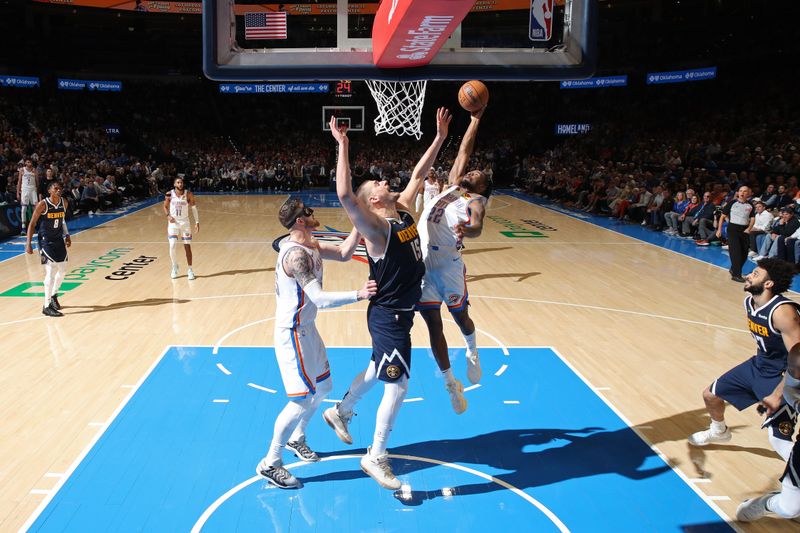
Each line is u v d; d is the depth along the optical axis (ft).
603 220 61.05
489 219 61.31
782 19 84.48
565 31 12.76
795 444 12.68
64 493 14.23
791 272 13.83
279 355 14.30
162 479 14.89
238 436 16.99
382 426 13.78
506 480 15.17
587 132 97.81
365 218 12.67
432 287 15.12
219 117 111.24
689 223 49.80
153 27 107.65
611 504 14.26
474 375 16.52
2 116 82.07
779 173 55.57
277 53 13.50
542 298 31.60
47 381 20.44
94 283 33.63
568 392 20.18
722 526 13.52
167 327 26.17
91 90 103.35
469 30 13.05
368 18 13.35
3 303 29.50
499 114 110.83
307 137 110.22
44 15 101.50
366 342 24.56
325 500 14.25
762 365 14.79
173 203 34.17
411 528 13.30
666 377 21.53
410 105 18.94
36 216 26.68
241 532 13.06
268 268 37.78
